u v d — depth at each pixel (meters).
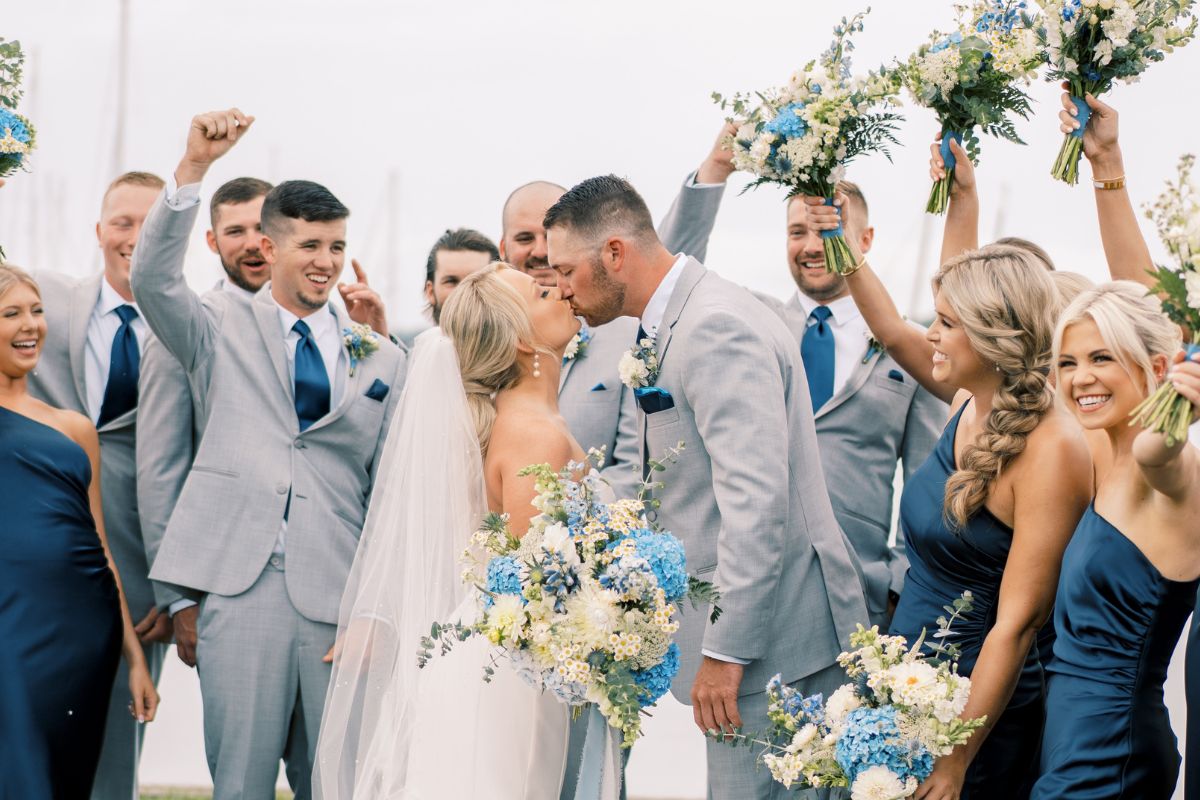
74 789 4.44
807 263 4.99
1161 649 3.23
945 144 4.30
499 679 3.81
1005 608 3.47
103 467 5.11
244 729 4.67
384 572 3.98
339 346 5.06
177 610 4.88
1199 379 2.85
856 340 4.99
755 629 3.82
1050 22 4.00
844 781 3.36
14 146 4.46
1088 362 3.22
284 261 4.95
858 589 4.12
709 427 3.90
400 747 3.87
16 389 4.60
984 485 3.53
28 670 4.34
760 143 4.14
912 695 3.22
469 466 3.92
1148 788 3.20
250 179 5.55
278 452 4.87
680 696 4.15
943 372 3.66
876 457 4.82
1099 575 3.24
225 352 4.93
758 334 3.93
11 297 4.49
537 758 3.82
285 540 4.79
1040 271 3.54
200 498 4.80
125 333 5.17
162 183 5.30
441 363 3.94
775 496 3.81
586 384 5.12
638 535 3.48
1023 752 3.77
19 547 4.40
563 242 4.00
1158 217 2.97
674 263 4.07
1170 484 3.06
